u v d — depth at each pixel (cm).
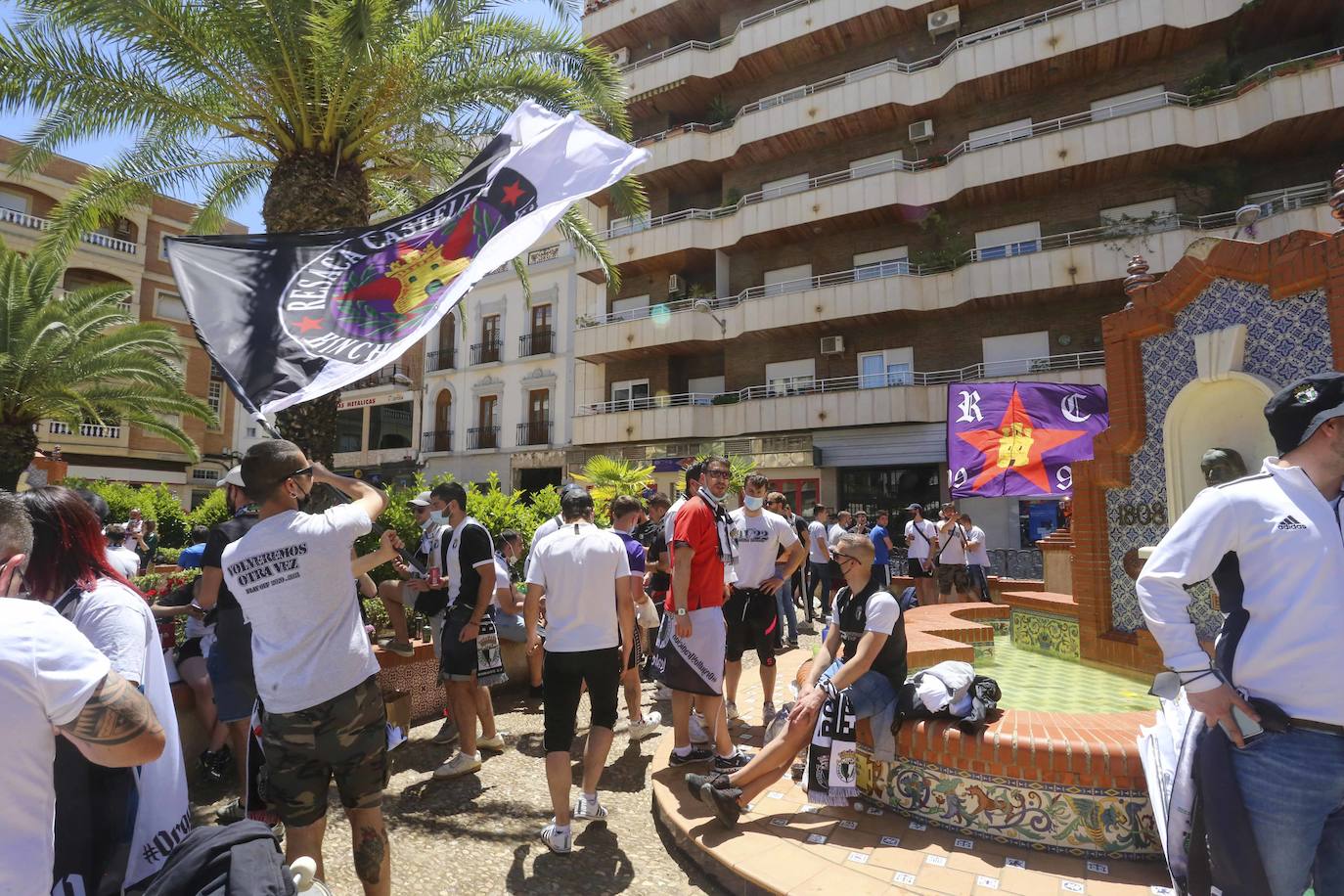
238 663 397
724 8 2691
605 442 2600
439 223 502
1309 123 1711
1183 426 552
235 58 806
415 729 581
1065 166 1927
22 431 1611
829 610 1074
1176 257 1781
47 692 145
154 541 1391
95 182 1059
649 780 480
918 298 2136
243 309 426
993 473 888
